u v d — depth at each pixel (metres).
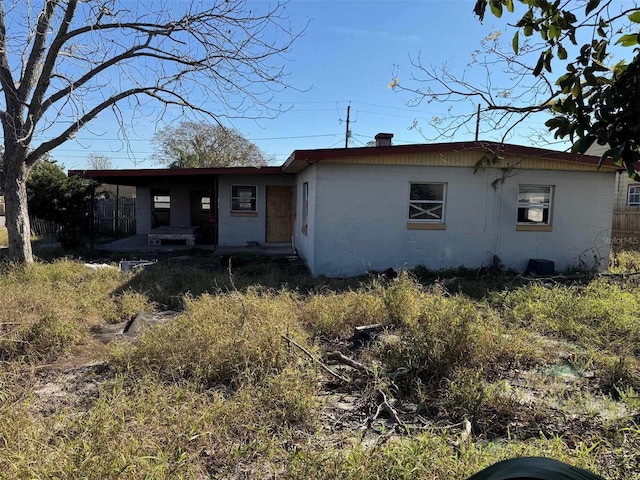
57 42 8.44
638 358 4.80
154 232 16.06
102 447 2.60
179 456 2.66
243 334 4.43
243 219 15.47
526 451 2.70
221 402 3.37
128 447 2.63
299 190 13.41
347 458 2.61
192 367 4.12
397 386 3.82
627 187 17.62
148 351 4.36
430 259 10.33
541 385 4.02
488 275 9.92
